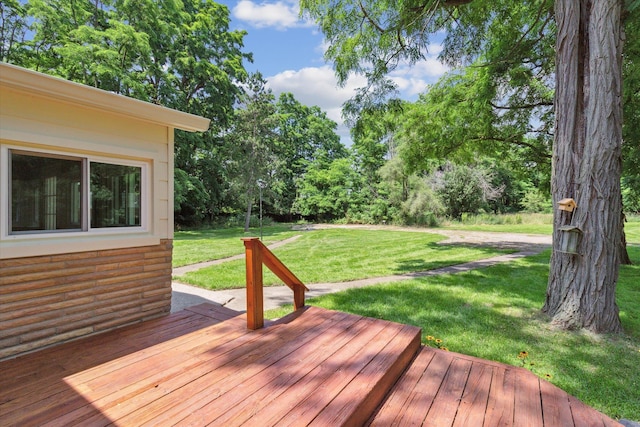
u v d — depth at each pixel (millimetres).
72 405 1782
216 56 18750
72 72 13156
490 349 3025
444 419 1871
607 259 3367
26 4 12367
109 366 2230
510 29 6594
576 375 2584
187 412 1715
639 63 5273
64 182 2693
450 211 20422
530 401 2049
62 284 2664
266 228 19547
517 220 19359
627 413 2121
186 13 17328
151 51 14930
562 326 3486
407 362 2529
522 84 7117
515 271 6449
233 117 18688
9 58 12469
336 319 3104
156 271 3344
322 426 1604
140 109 2922
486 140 9133
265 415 1686
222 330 2883
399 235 14219
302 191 24375
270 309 4098
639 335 3320
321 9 5781
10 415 1690
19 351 2426
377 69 5828
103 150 2889
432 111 8727
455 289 5062
